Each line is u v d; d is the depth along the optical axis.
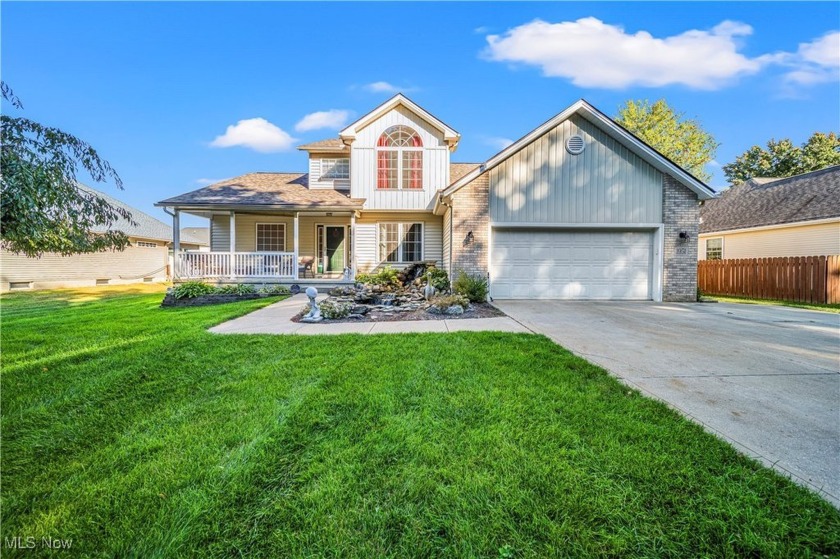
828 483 2.12
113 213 6.61
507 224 10.82
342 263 15.48
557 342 5.52
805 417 2.96
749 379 3.88
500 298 11.06
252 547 1.73
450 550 1.70
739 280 13.62
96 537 1.80
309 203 13.41
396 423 2.84
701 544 1.70
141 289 16.14
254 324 7.06
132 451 2.53
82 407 3.25
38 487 2.17
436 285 11.49
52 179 5.26
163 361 4.49
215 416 3.03
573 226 10.88
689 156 29.70
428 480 2.15
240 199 13.57
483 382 3.67
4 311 9.18
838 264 10.77
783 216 14.81
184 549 1.72
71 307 9.98
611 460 2.31
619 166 10.89
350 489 2.10
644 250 11.11
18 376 3.98
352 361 4.41
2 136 4.99
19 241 5.45
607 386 3.58
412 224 15.21
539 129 10.62
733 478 2.13
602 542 1.72
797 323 7.30
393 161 14.73
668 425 2.76
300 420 2.91
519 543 1.72
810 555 1.64
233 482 2.16
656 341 5.62
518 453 2.40
